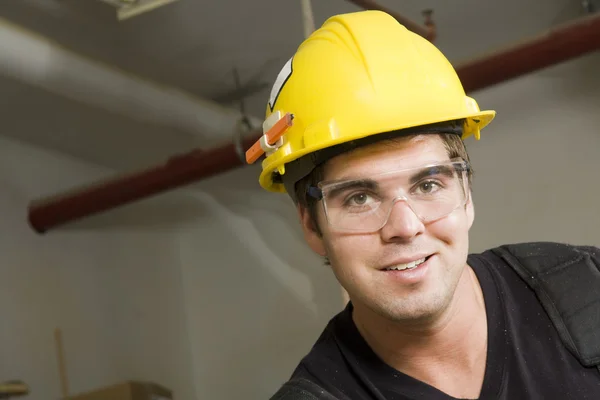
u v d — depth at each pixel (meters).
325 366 1.04
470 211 1.01
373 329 1.00
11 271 3.14
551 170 3.31
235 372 4.02
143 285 3.90
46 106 3.07
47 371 3.15
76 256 3.54
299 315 3.91
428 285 0.91
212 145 2.92
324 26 1.12
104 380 3.45
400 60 1.00
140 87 3.15
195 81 3.35
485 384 0.97
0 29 2.54
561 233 3.24
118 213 3.89
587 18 2.34
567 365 0.95
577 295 0.99
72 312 3.40
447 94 1.01
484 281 1.04
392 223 0.91
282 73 1.10
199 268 4.22
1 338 2.98
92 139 3.52
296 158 1.02
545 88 3.37
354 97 0.98
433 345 0.98
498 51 2.44
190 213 4.29
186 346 4.09
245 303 4.08
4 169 3.27
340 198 0.95
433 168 0.93
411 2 2.90
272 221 4.12
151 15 2.73
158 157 3.80
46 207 3.15
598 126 3.23
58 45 2.76
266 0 2.73
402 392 0.98
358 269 0.93
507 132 3.44
